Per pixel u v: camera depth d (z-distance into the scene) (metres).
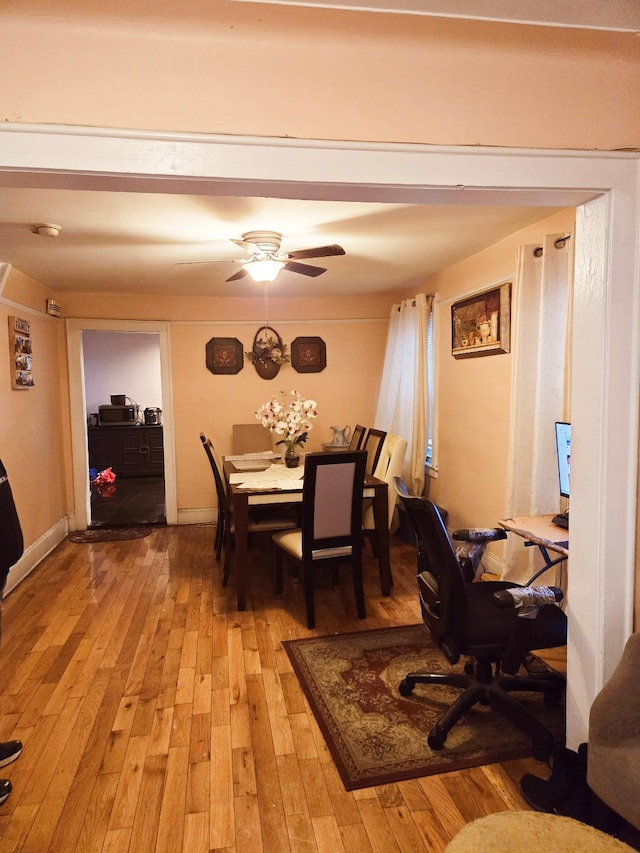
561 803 1.71
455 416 4.34
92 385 8.67
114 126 1.36
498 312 3.59
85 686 2.54
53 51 1.33
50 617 3.32
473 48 1.52
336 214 2.91
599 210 1.64
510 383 3.55
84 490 5.37
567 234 2.87
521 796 1.83
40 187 1.44
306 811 1.78
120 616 3.32
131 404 8.73
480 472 3.98
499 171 1.54
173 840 1.67
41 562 4.40
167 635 3.06
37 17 1.31
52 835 1.69
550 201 1.68
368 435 4.76
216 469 4.16
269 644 2.95
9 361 3.84
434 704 2.37
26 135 1.31
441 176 1.51
